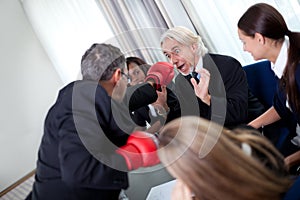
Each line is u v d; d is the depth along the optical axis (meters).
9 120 2.28
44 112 2.50
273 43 0.85
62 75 2.43
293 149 0.95
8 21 2.24
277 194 0.38
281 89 0.94
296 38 0.81
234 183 0.35
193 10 1.57
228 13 1.57
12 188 2.25
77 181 0.56
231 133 0.45
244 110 1.00
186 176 0.37
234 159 0.37
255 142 0.45
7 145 2.27
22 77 2.35
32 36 2.39
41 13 2.15
